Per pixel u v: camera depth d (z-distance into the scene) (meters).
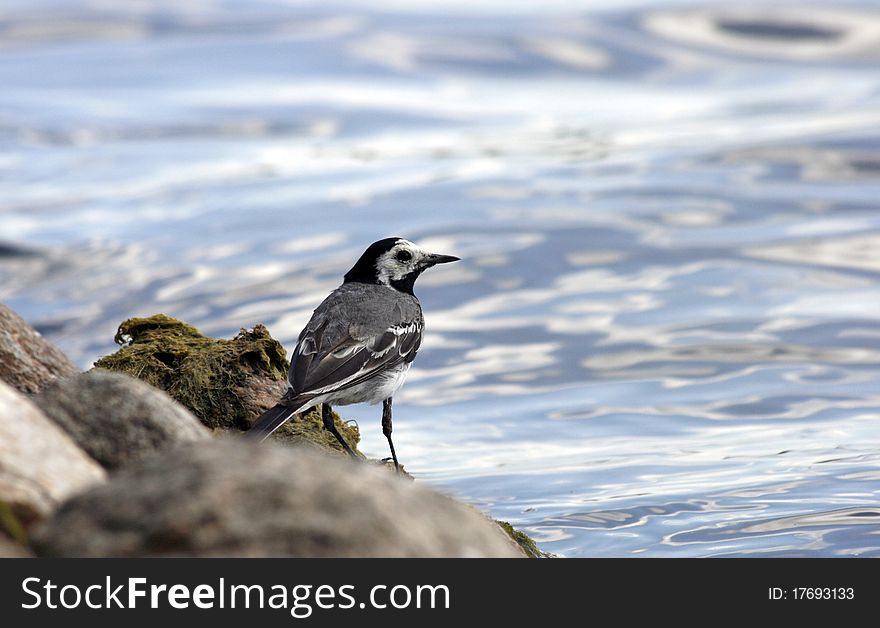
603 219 22.98
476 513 8.99
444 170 27.88
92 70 43.00
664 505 11.32
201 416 10.69
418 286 19.78
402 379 10.96
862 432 13.18
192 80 41.19
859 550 10.01
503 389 15.33
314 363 10.10
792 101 36.91
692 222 22.77
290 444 10.53
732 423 13.77
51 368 10.30
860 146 28.44
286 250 21.72
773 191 24.81
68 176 28.67
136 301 19.23
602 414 14.27
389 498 5.70
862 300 18.08
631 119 34.94
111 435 6.77
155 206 25.28
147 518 5.43
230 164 29.52
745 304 18.16
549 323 17.80
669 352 16.33
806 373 15.26
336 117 35.66
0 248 22.23
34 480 5.86
